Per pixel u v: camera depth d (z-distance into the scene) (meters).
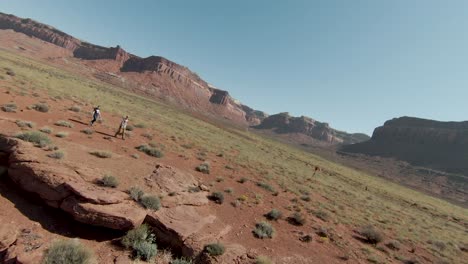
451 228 37.50
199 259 10.73
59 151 13.38
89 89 70.56
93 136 22.80
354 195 40.19
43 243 8.88
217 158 33.84
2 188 11.06
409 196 72.06
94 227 10.72
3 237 8.29
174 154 27.44
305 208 22.95
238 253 11.83
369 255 16.56
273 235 15.53
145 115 55.62
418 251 20.77
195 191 16.66
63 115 27.03
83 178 11.94
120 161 16.45
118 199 11.32
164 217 12.16
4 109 21.22
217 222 14.44
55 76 72.88
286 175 38.41
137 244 10.30
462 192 142.50
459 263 20.16
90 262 8.53
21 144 12.74
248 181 26.09
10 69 44.91
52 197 10.64
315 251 15.24
